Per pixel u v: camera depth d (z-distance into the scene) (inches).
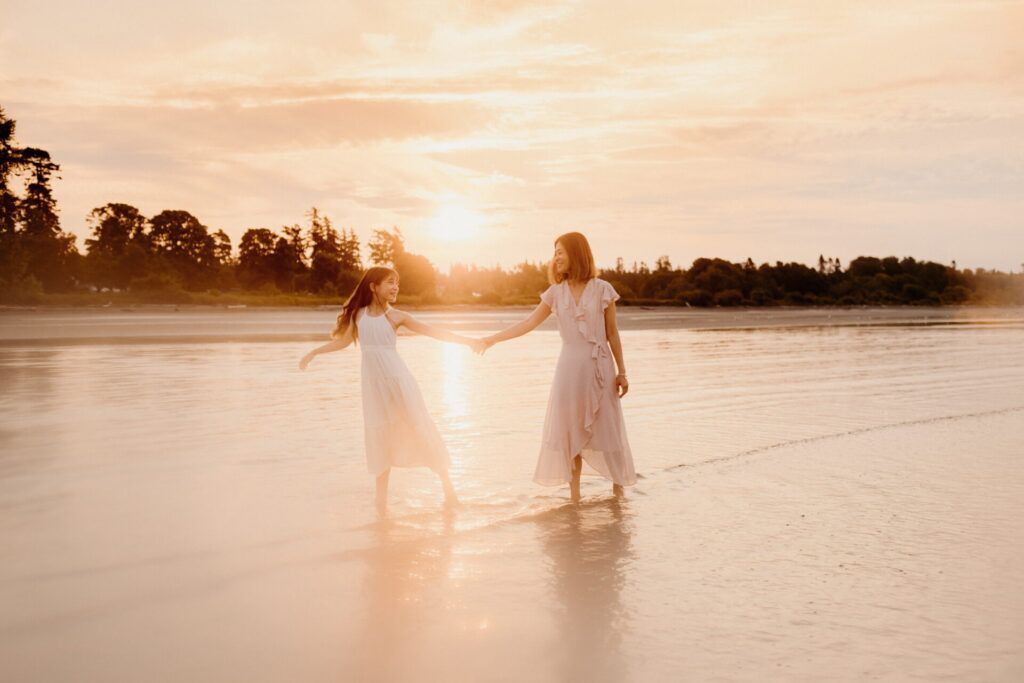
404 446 224.7
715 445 303.0
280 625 136.3
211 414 376.8
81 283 3850.9
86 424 346.9
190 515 205.6
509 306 3211.1
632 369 624.7
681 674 118.0
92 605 144.7
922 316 2709.2
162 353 788.6
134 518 202.4
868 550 177.6
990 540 184.7
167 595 149.9
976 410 391.5
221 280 4606.3
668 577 161.3
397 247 3661.4
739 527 196.9
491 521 203.6
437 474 246.8
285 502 220.4
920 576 160.4
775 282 4640.8
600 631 134.0
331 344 238.4
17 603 145.6
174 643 128.7
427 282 3654.0
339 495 229.6
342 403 415.5
